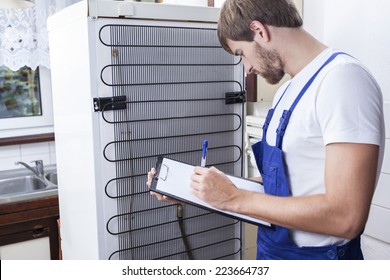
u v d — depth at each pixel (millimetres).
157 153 1171
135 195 1153
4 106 2439
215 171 938
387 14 1322
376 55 1373
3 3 1688
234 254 1370
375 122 828
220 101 1261
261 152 1072
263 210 880
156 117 1150
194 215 1271
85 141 1127
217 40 1227
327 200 820
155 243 1210
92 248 1175
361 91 828
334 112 827
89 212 1165
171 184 1037
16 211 1901
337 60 881
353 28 1438
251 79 1695
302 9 1640
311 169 920
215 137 1271
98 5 1017
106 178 1101
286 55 953
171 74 1158
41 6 2293
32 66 2348
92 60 1033
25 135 2453
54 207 1979
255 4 917
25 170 2398
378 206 1429
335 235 838
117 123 1091
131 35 1076
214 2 1739
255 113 1743
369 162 809
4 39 2246
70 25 1146
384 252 1440
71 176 1305
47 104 2541
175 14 1131
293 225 858
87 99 1075
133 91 1103
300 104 918
